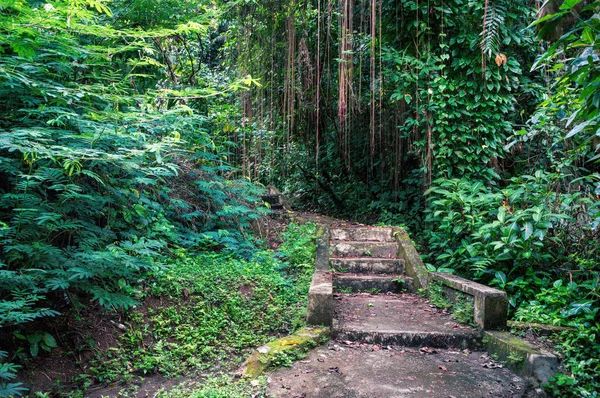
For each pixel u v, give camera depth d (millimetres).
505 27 6215
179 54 8367
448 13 6227
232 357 3732
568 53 4613
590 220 4805
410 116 7359
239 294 4625
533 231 4809
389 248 6398
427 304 5043
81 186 4105
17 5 3229
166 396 3033
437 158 6461
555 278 4949
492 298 4047
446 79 6449
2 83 3492
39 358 3381
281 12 6516
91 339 3625
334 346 3889
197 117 5535
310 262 5930
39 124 3963
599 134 2850
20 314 2930
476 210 5727
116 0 5691
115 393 3168
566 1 2223
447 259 6039
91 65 4516
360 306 4930
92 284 3887
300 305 4664
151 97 4711
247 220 6789
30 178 3668
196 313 4234
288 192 12875
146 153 4418
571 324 4059
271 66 6684
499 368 3521
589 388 3197
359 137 9781
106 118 3932
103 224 4613
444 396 3014
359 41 6824
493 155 6453
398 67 6398
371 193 9539
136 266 3648
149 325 3967
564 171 5441
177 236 5465
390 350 3889
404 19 6477
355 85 8070
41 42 3541
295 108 8328
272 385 3096
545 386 3178
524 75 7055
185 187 6164
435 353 3852
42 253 3428
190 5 6027
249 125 7215
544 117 5242
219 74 8484
